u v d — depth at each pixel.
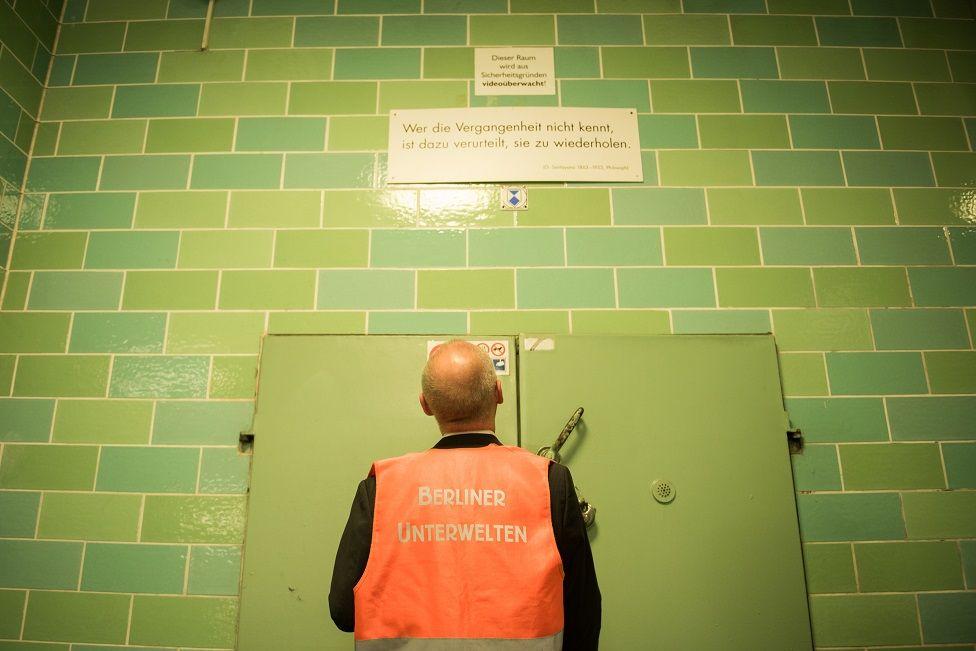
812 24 1.92
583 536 1.02
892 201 1.76
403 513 1.01
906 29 1.92
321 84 1.83
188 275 1.67
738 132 1.81
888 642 1.44
